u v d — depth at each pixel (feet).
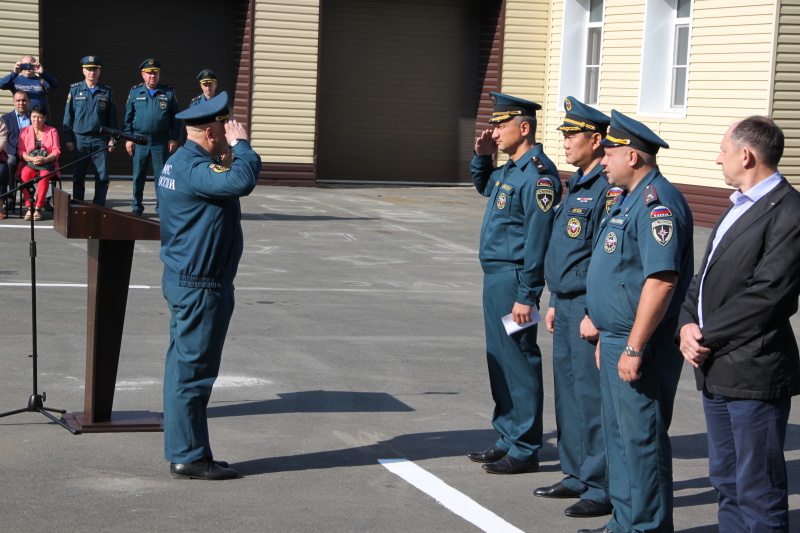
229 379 23.70
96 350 19.45
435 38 70.38
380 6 69.00
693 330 13.53
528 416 18.45
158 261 38.42
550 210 17.60
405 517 16.03
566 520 16.17
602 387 15.03
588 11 66.95
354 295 34.58
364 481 17.65
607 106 63.05
